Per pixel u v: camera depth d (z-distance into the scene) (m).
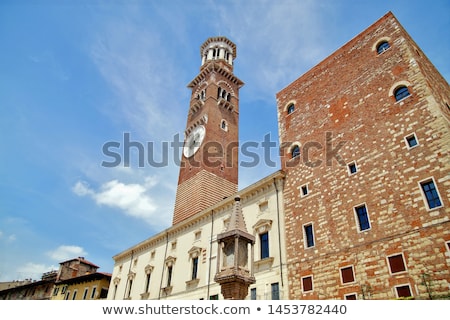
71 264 73.00
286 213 33.25
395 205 24.92
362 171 28.42
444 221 21.83
